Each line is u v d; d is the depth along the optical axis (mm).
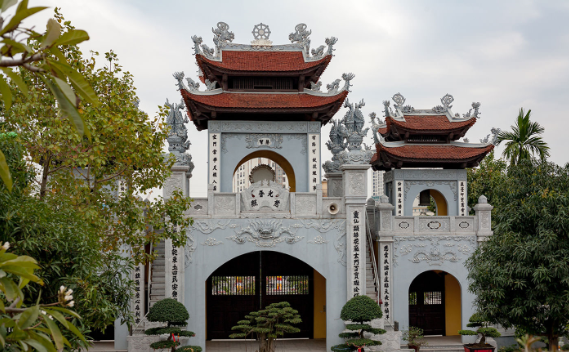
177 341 20188
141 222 16312
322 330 26188
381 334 23062
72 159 13875
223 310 25922
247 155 27422
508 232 17672
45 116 13891
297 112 25000
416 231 25453
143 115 16578
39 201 10906
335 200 22703
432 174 30406
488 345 22375
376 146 30094
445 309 27484
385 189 33156
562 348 20391
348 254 22234
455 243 25484
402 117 30203
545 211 16812
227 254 22109
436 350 24219
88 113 13789
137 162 16016
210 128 25516
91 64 15805
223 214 22281
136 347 21922
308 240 22344
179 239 19172
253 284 26203
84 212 13930
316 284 26422
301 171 25781
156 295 22812
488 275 18266
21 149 10375
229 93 26141
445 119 30750
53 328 4805
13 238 9648
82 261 11039
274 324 21203
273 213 22391
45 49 4156
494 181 35875
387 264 24844
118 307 14219
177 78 24219
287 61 27016
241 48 27312
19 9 3877
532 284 17297
